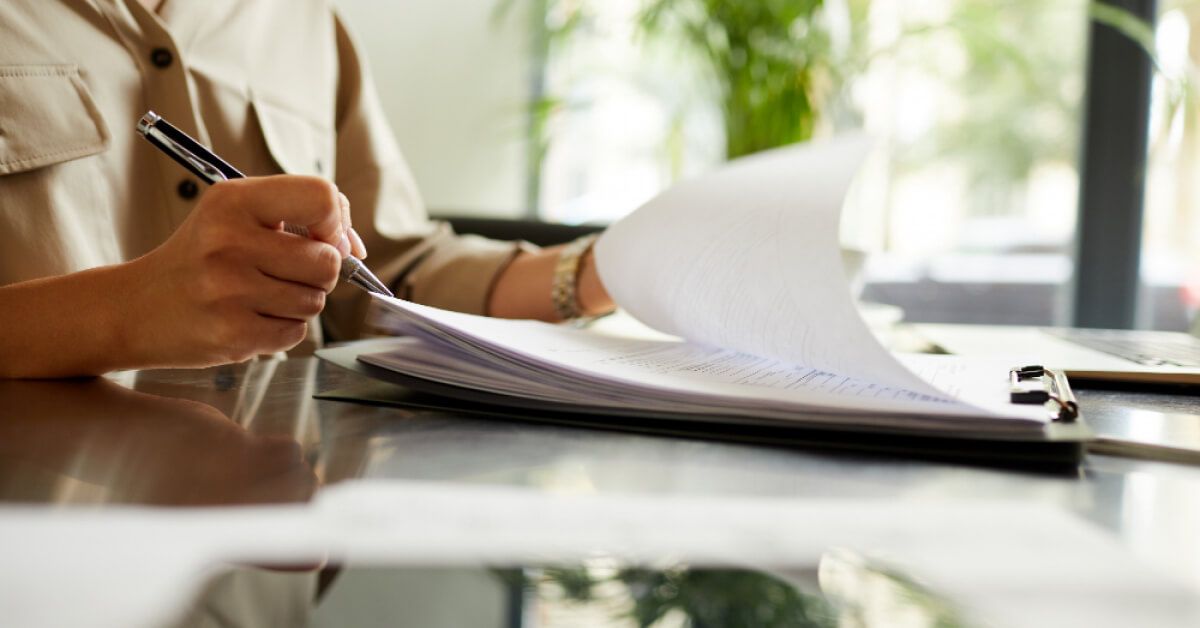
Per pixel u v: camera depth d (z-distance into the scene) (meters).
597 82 2.44
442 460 0.35
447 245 1.02
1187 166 2.05
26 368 0.53
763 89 2.02
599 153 2.52
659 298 0.57
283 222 0.50
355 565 0.22
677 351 0.57
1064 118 2.23
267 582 0.20
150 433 0.39
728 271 0.49
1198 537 0.26
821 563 0.23
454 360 0.47
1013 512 0.28
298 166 1.01
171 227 0.87
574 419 0.43
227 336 0.50
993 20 2.21
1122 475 0.35
